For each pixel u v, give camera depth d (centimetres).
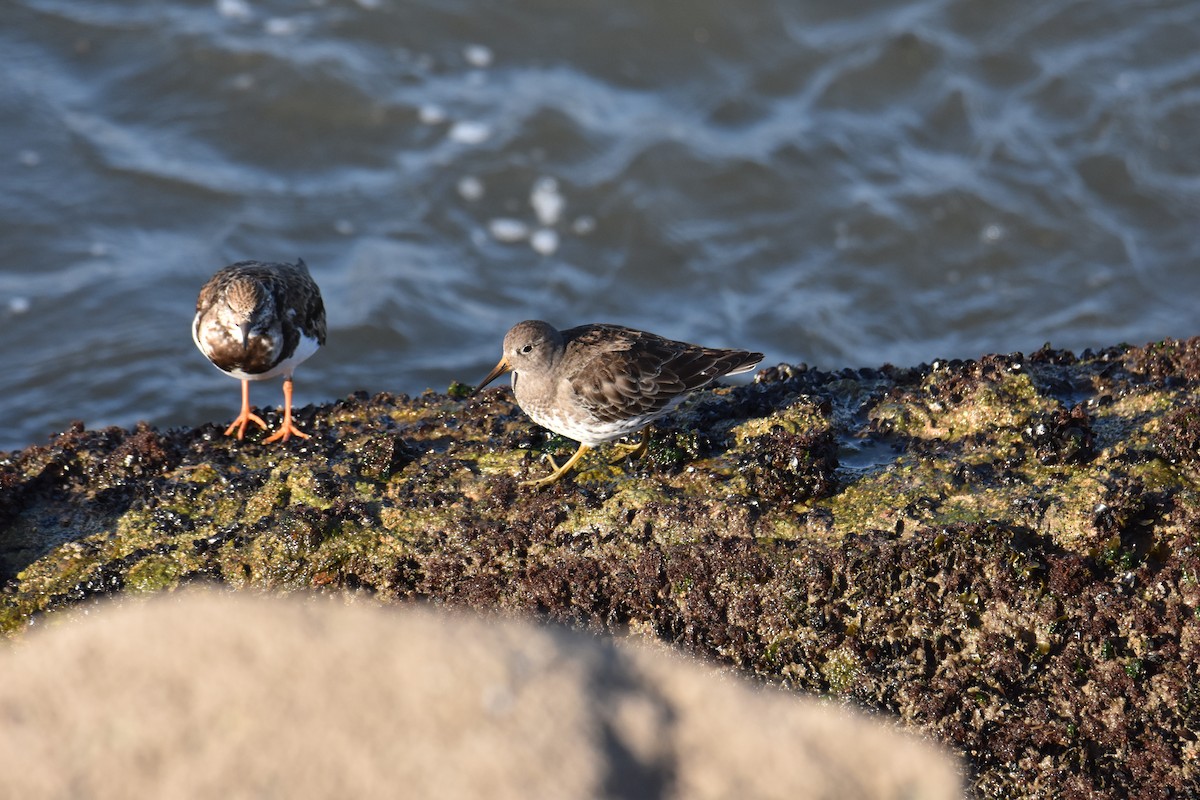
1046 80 2458
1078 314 2088
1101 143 2352
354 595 1164
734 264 2197
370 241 2183
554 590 1143
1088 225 2222
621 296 2155
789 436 1179
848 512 1138
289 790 722
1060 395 1273
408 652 822
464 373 2008
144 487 1234
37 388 1917
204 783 727
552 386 1206
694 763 792
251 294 1290
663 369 1215
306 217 2208
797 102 2459
